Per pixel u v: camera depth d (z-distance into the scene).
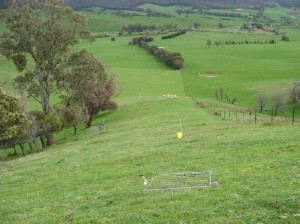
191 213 17.17
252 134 35.19
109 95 75.25
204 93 109.25
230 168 24.30
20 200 25.62
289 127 38.91
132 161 32.06
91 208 20.56
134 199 20.73
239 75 131.88
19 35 61.19
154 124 54.94
